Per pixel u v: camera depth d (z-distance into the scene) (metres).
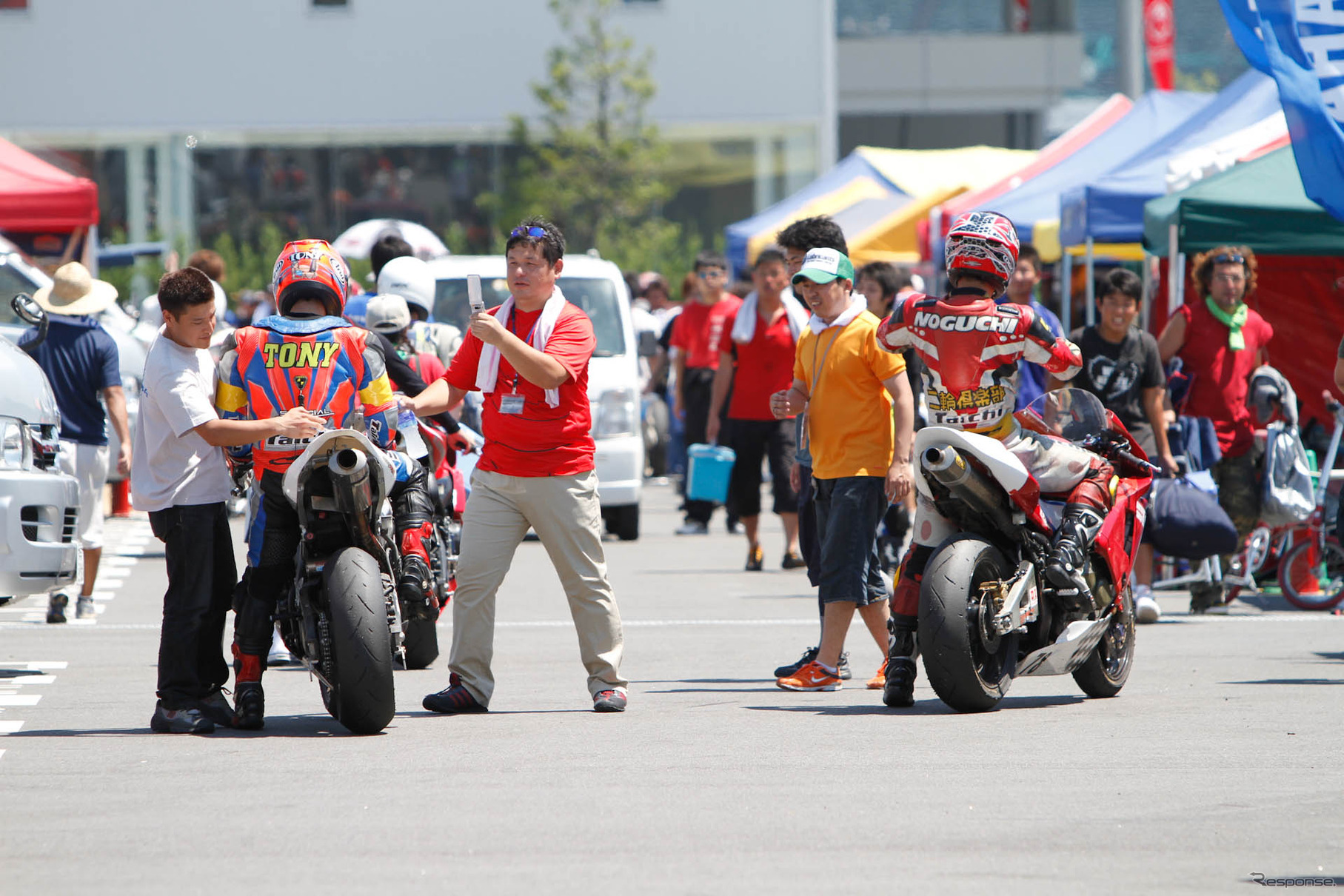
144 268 100.88
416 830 16.25
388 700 21.17
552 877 14.61
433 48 117.62
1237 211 37.62
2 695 25.08
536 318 23.08
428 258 71.75
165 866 15.03
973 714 22.72
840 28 163.25
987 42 161.75
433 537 27.12
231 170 117.62
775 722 22.25
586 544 23.25
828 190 80.50
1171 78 125.81
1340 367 27.83
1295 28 32.75
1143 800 17.38
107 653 29.86
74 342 34.75
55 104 116.88
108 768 19.33
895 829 16.25
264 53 117.31
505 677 26.95
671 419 74.25
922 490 22.70
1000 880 14.48
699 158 118.62
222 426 21.17
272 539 21.97
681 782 18.38
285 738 21.25
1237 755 19.75
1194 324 36.50
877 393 24.73
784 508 43.66
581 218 115.38
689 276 67.69
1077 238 47.66
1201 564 35.06
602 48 114.44
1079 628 22.72
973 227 22.75
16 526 26.08
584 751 20.20
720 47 118.12
